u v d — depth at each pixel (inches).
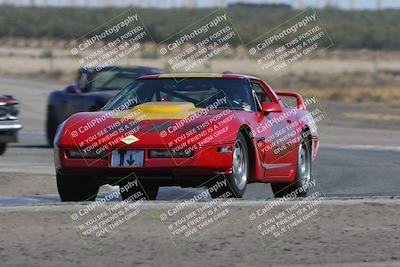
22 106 4643.2
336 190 1771.7
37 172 2022.6
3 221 1159.6
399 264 952.3
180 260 970.7
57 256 989.2
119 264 954.1
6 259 974.4
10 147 2800.2
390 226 1142.3
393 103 5428.2
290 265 950.4
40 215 1198.9
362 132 3540.8
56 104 2687.0
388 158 2465.6
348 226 1142.3
